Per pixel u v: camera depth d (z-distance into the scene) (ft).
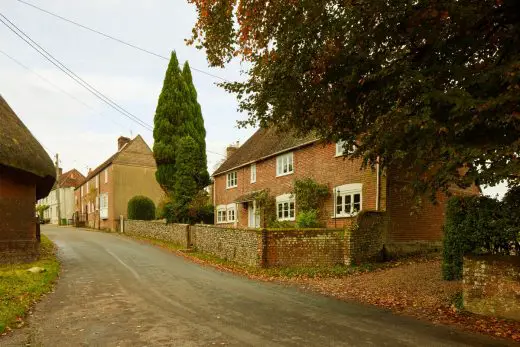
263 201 77.97
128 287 35.53
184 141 90.89
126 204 132.05
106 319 24.64
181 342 20.29
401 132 21.93
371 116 25.95
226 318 25.04
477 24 22.13
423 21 21.97
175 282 38.50
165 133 104.22
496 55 22.24
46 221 214.69
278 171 77.56
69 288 34.96
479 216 29.89
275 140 84.17
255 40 28.35
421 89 20.88
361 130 26.89
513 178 18.29
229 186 99.40
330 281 40.22
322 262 47.88
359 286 36.47
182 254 65.21
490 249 28.40
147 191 137.18
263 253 47.65
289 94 26.68
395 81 22.40
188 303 29.32
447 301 29.01
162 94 106.22
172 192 95.50
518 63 18.04
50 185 60.49
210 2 26.55
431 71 21.81
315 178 66.54
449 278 34.86
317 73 25.29
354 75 23.50
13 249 48.14
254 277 43.39
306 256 48.16
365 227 48.91
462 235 33.91
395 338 21.15
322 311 27.27
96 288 34.96
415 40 22.97
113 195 130.00
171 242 81.71
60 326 23.11
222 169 103.19
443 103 20.07
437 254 54.24
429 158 20.80
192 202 86.89
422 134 20.95
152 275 42.68
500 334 21.95
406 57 22.54
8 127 48.83
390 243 52.08
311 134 68.64
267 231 48.14
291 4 24.76
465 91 19.34
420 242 55.21
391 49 23.48
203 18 27.84
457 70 21.22
